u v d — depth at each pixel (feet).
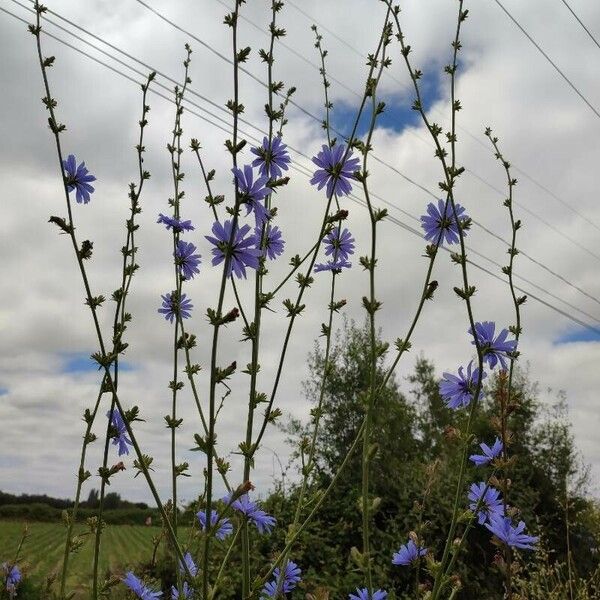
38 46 7.16
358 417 32.01
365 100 6.88
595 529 24.81
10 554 22.03
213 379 5.20
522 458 28.30
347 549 20.95
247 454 6.07
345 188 7.39
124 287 7.90
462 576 20.54
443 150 7.27
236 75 6.17
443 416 48.83
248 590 6.13
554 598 15.60
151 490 5.76
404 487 23.02
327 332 9.00
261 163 7.45
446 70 7.84
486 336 6.86
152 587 8.65
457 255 6.62
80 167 7.26
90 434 7.57
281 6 7.72
